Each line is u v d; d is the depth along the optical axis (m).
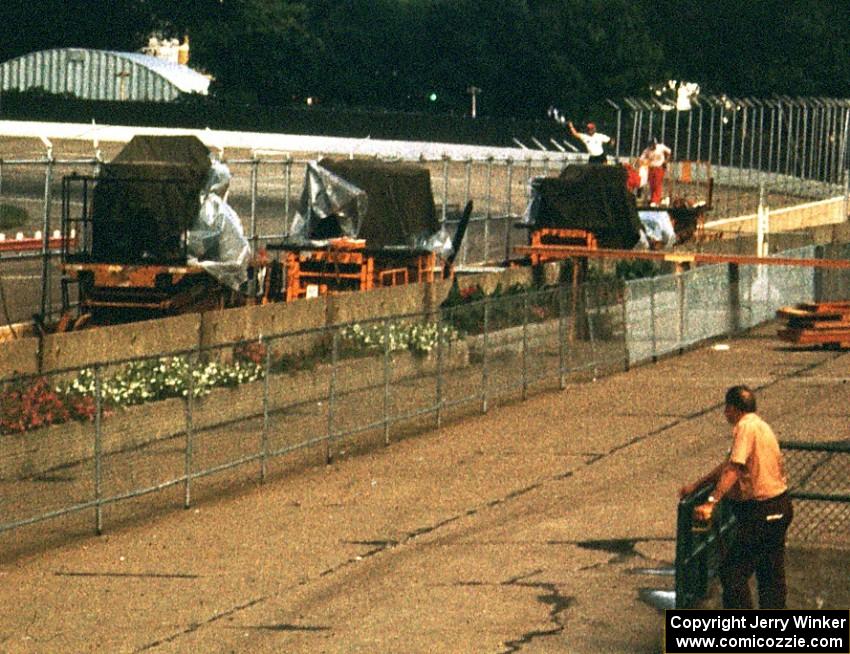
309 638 51.31
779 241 173.12
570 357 106.56
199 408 76.19
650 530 66.38
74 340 79.31
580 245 139.38
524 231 180.12
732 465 46.59
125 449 68.94
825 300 150.88
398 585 58.03
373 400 85.81
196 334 87.75
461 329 94.81
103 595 57.00
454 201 195.00
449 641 50.59
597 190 138.50
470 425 92.00
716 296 129.88
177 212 102.94
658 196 183.75
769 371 113.62
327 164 122.00
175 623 53.41
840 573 49.78
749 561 47.28
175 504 71.62
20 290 125.50
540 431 90.00
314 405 81.50
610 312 111.81
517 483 76.62
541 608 54.50
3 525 61.00
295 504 72.19
